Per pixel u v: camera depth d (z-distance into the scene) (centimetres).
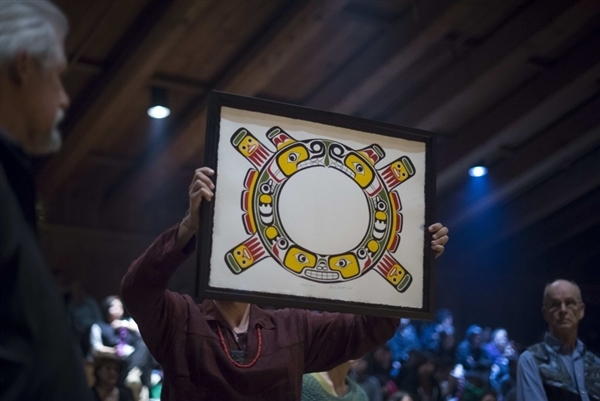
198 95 786
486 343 840
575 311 290
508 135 875
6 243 103
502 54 742
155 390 589
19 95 116
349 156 184
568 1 688
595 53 745
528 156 899
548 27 711
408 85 802
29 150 122
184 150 863
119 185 962
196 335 185
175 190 978
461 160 898
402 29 708
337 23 704
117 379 468
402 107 836
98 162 907
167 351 185
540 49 748
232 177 173
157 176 920
